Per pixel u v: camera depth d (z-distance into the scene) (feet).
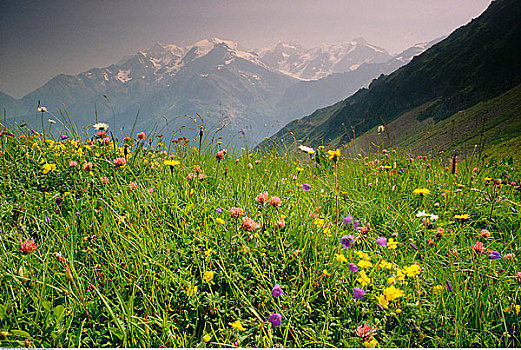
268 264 3.42
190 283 3.13
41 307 2.92
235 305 3.09
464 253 3.88
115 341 2.81
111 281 3.04
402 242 4.14
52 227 3.75
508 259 3.71
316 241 3.52
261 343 2.76
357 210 4.58
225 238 3.52
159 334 2.88
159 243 3.48
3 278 3.06
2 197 4.07
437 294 3.23
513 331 2.97
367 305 3.14
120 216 3.64
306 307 3.10
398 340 2.93
